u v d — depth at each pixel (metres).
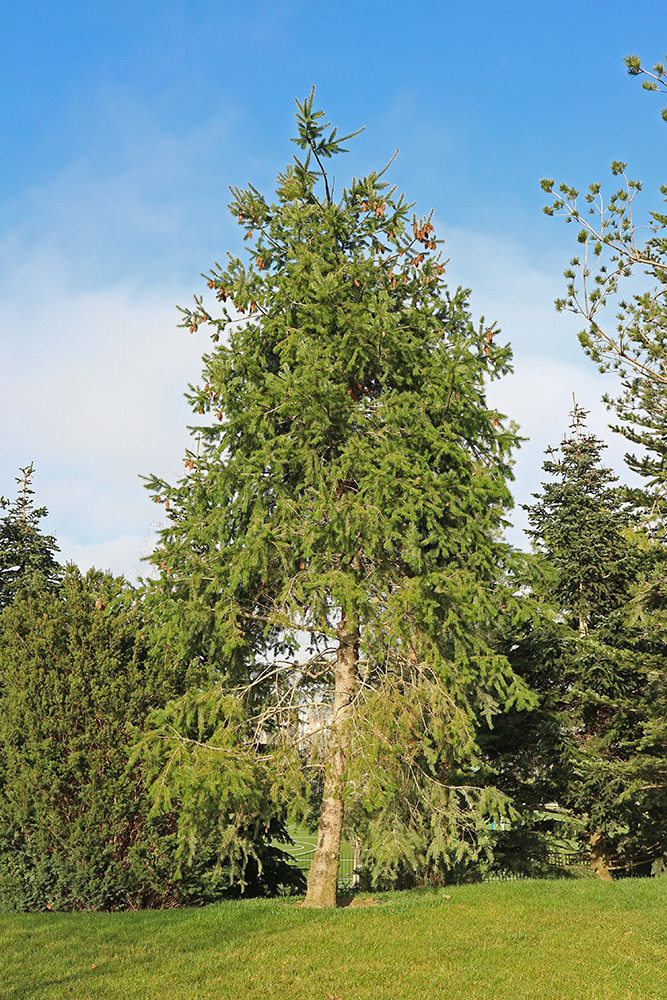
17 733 13.06
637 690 21.22
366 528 11.99
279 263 14.06
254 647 14.19
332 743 12.48
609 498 24.41
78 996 8.56
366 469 11.92
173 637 13.02
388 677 12.70
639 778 18.77
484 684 14.54
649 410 17.14
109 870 12.50
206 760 11.09
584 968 9.21
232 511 12.97
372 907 12.17
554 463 25.81
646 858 20.45
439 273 13.52
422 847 13.75
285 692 13.54
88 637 13.50
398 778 13.59
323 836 13.03
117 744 12.85
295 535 12.14
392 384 13.83
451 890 13.34
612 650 20.36
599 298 14.87
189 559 12.60
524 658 20.94
